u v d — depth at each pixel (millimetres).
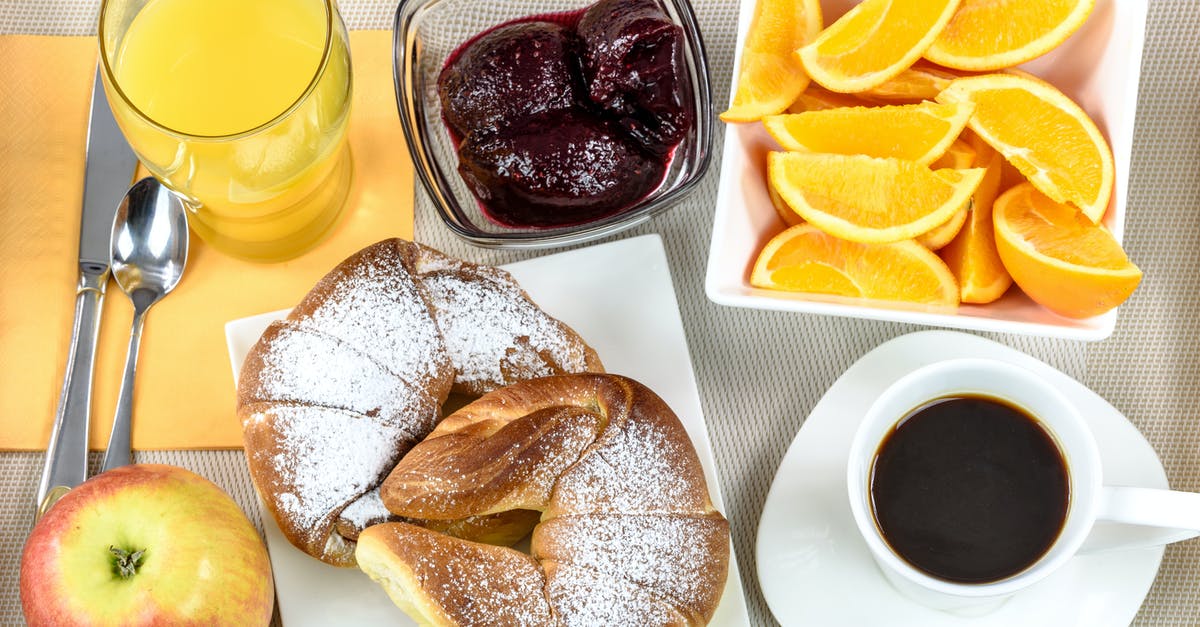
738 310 991
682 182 958
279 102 937
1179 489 970
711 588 909
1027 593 945
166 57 934
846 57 928
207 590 906
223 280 985
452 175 987
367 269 937
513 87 958
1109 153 911
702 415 964
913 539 908
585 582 893
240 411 930
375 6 1012
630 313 976
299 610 938
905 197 913
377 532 895
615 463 903
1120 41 917
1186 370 979
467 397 957
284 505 918
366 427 921
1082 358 981
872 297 925
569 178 953
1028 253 901
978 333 979
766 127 926
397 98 958
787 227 947
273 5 936
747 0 939
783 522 952
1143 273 986
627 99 956
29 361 977
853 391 962
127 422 966
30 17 1010
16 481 970
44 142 1000
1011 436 909
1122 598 941
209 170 921
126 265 982
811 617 945
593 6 971
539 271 979
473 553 892
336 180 989
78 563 900
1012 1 924
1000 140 920
